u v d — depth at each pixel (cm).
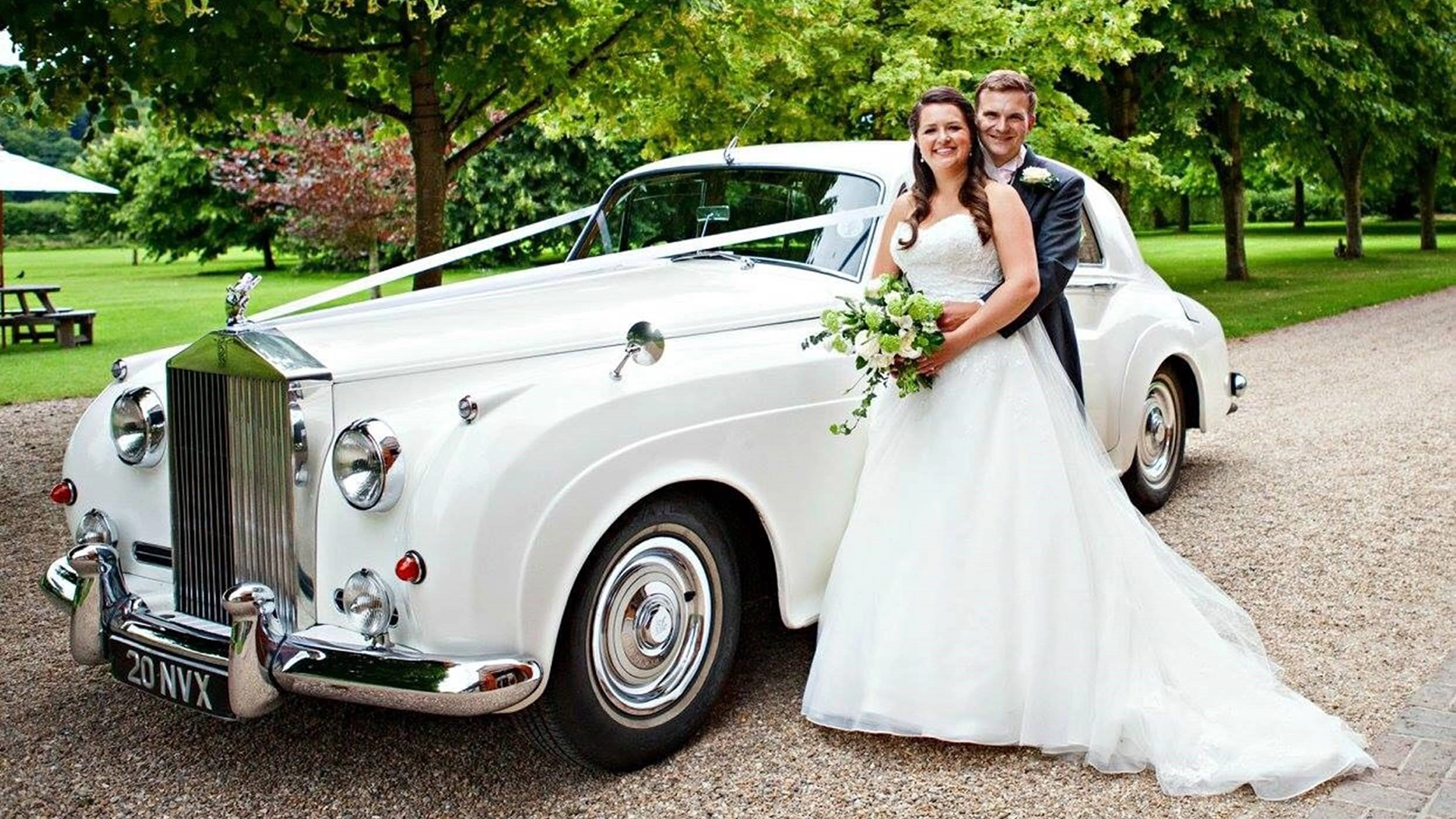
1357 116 2239
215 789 355
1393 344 1345
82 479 400
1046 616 368
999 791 345
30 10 691
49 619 509
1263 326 1530
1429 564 541
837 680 380
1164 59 1805
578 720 343
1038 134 1229
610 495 337
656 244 518
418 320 389
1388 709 390
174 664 349
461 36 869
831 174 479
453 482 316
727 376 377
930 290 394
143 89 776
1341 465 741
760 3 980
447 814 338
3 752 380
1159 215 5572
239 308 352
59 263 4038
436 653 314
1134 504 628
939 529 375
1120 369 577
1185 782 342
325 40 841
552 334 378
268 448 335
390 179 2381
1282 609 489
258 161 2698
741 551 415
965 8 1162
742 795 345
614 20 949
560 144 3338
